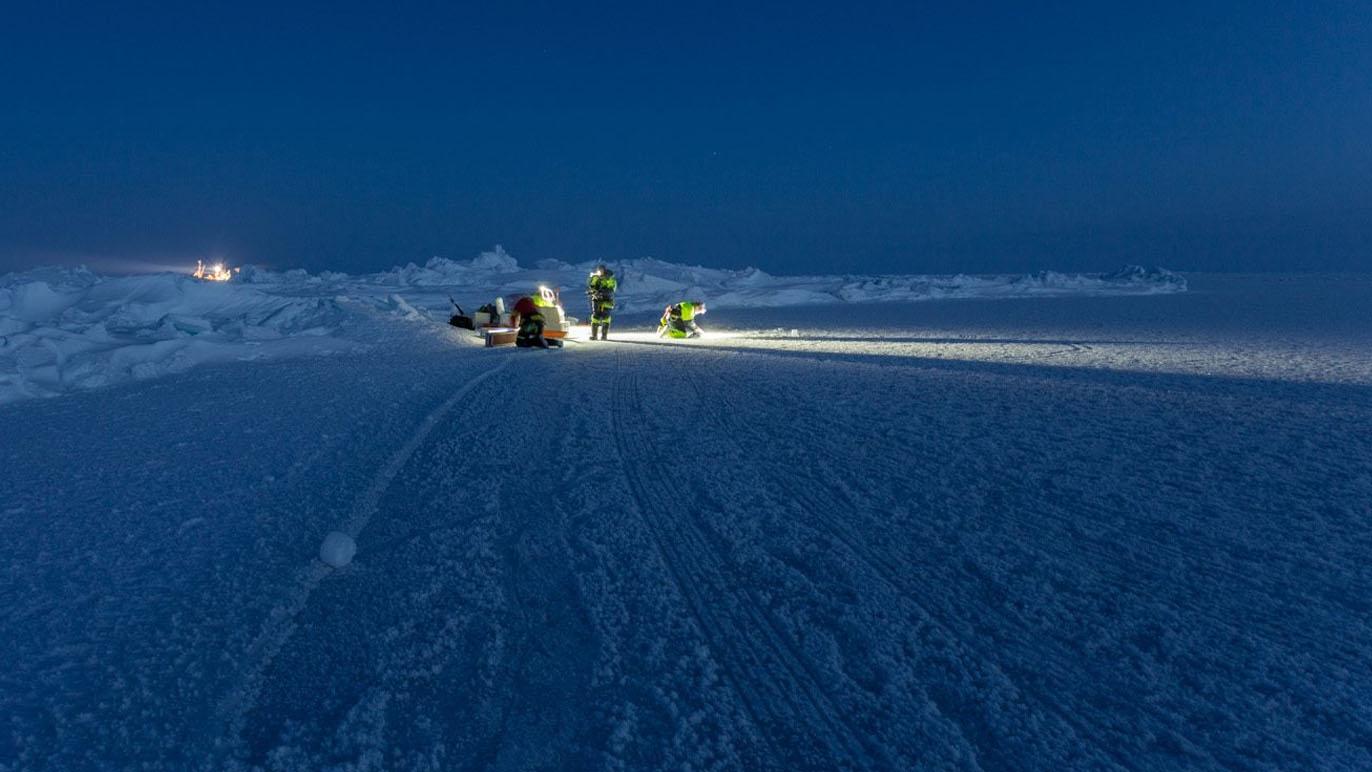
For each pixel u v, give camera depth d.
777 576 4.44
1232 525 5.09
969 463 6.81
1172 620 3.79
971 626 3.80
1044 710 3.09
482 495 6.15
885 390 11.18
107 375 13.98
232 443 8.33
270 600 4.30
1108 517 5.30
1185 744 2.85
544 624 3.94
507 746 2.95
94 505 6.17
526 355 17.16
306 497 6.25
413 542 5.16
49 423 9.87
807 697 3.23
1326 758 2.74
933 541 4.92
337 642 3.81
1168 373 13.13
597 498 5.98
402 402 10.60
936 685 3.30
